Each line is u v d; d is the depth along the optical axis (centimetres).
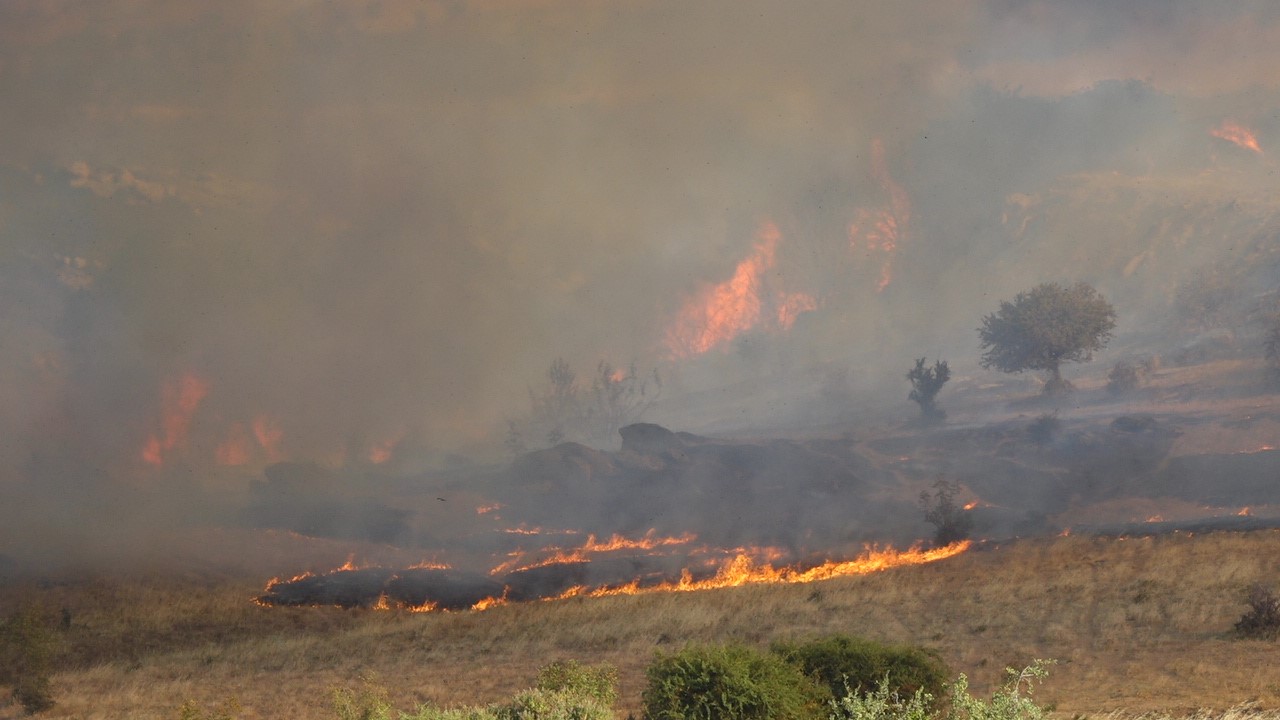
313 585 4709
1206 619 2827
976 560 4194
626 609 3662
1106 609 3062
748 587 4006
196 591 4534
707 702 1495
